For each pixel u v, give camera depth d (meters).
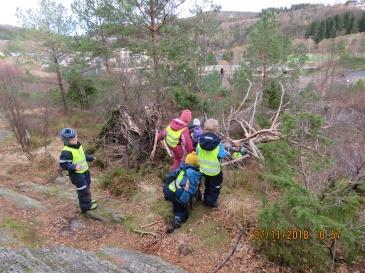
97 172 7.43
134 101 9.38
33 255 3.99
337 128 8.52
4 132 11.80
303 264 4.07
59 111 15.63
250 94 13.71
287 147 4.44
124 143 8.09
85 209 5.30
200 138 4.73
